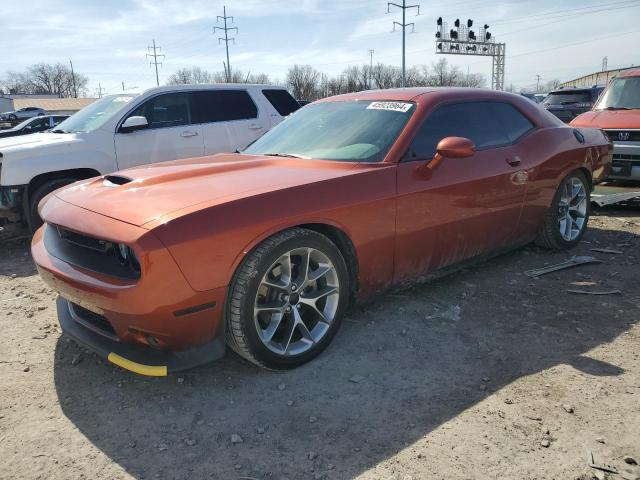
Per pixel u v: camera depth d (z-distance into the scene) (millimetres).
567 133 4711
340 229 2969
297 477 2127
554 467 2131
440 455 2219
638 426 2375
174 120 6949
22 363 3105
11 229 5836
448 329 3377
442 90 3859
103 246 2615
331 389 2736
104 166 6227
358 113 3789
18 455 2301
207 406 2625
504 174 3916
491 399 2605
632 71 8172
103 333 2754
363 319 3525
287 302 2822
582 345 3133
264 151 3842
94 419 2553
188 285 2430
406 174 3266
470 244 3812
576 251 4953
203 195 2668
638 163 6844
